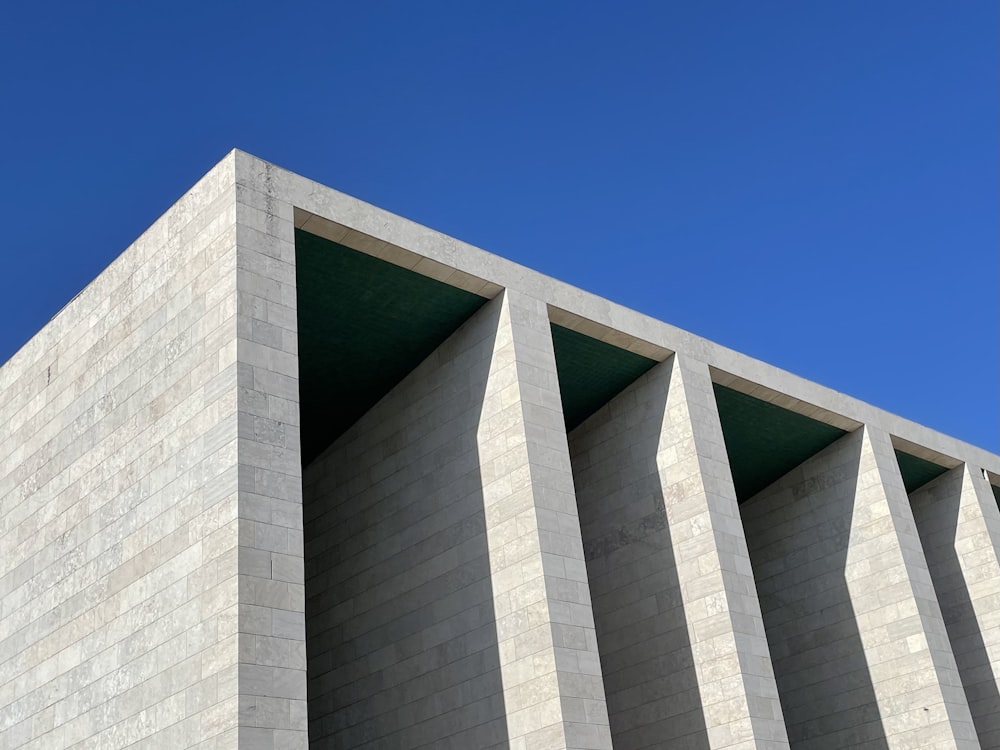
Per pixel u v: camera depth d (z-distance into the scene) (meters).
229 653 17.22
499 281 24.83
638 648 26.94
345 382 26.61
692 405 27.70
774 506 34.69
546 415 23.94
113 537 20.77
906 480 36.47
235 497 18.17
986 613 34.09
